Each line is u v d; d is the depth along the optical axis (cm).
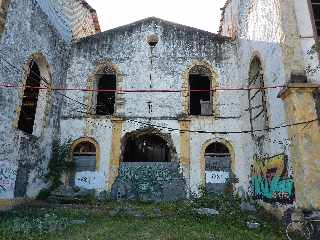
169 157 1809
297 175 1048
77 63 1805
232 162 1644
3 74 1195
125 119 1703
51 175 1585
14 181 1288
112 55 1808
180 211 1279
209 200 1464
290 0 1202
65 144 1664
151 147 1984
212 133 1678
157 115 1708
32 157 1433
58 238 901
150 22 1858
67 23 1831
